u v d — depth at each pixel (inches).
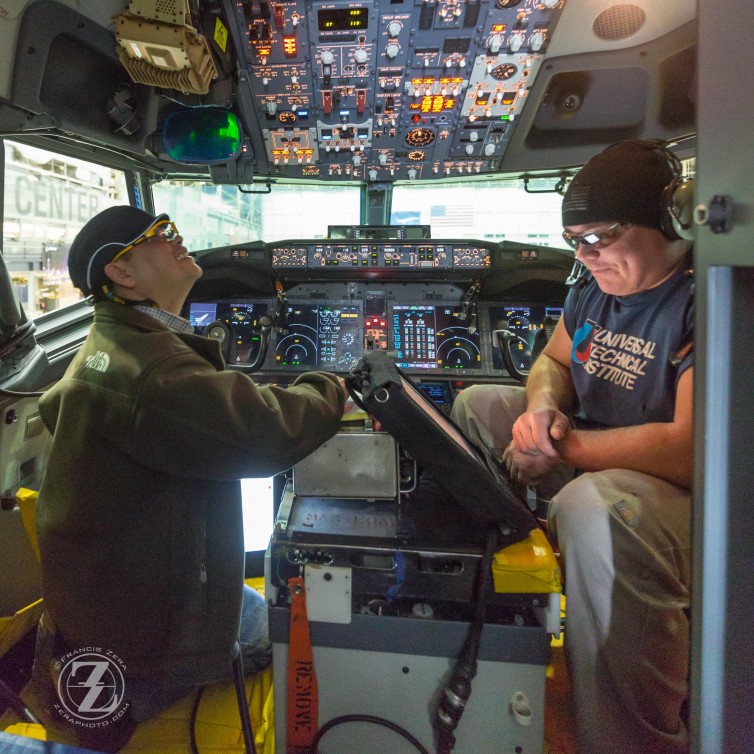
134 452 35.1
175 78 77.9
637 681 34.5
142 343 36.8
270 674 48.6
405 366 99.7
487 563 37.4
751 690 19.6
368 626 39.2
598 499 36.4
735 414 18.4
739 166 17.2
